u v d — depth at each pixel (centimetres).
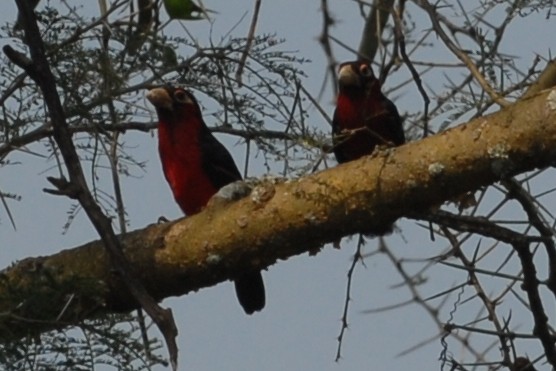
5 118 914
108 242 791
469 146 812
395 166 835
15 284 801
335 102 1120
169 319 748
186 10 916
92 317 796
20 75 912
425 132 934
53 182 801
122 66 921
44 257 913
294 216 859
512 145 799
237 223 873
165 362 759
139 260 898
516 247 893
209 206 895
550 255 904
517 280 926
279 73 939
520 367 926
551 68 896
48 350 750
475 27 984
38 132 936
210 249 882
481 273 922
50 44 898
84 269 901
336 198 848
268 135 948
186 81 939
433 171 821
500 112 812
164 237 898
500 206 916
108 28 905
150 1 984
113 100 939
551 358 923
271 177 891
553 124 786
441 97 942
